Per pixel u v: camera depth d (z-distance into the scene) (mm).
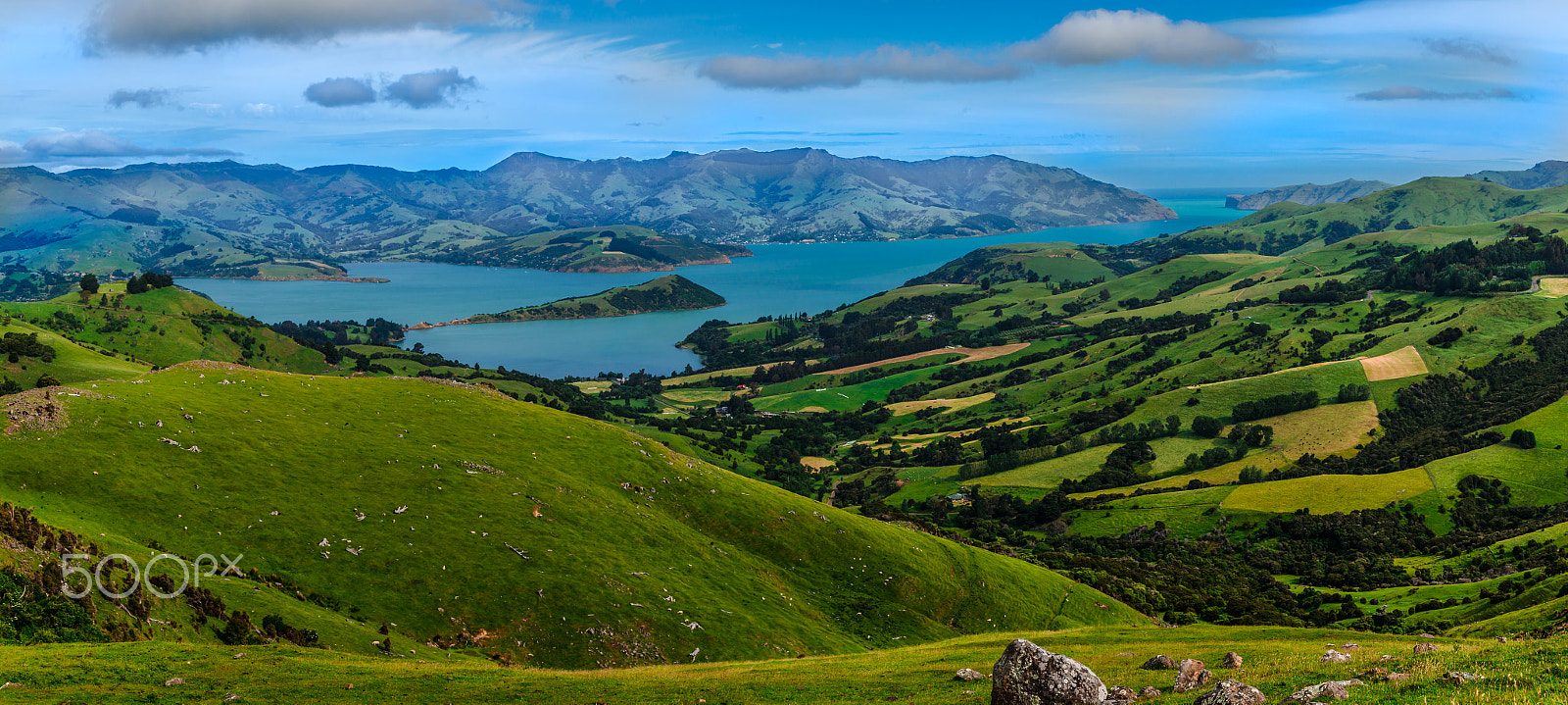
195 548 70438
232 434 90562
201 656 49031
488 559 83562
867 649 93750
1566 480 192750
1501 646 31891
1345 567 165750
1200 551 189500
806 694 44969
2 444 74188
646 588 87312
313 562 75188
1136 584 143125
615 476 112375
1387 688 26734
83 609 51250
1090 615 119688
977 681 44500
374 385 118688
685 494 114688
